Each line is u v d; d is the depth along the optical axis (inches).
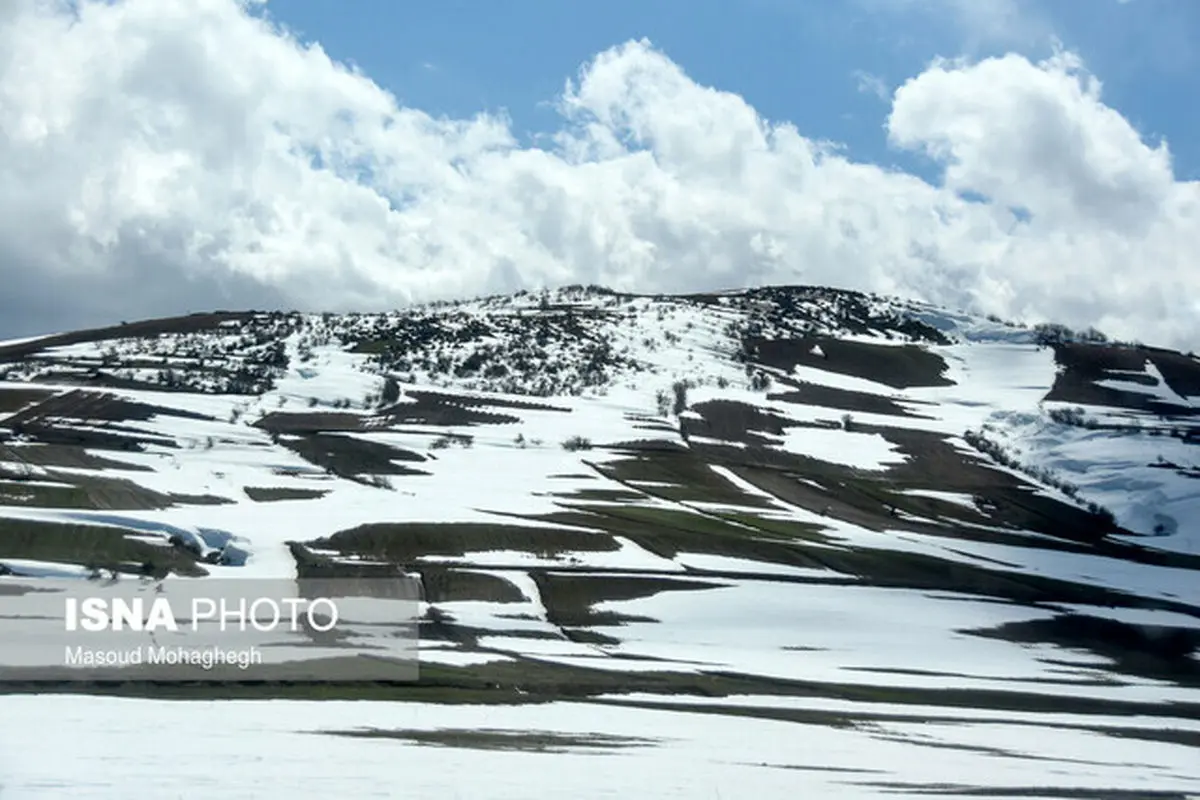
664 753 2287.2
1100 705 3806.6
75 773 1739.7
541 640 4200.3
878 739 2731.3
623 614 4729.3
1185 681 4498.0
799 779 2105.1
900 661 4377.5
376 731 2288.4
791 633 4662.9
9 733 2021.4
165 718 2277.3
